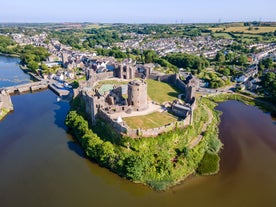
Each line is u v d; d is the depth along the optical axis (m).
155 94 147.88
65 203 78.94
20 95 180.00
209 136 115.00
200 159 100.38
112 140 101.50
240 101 170.75
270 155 106.69
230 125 133.75
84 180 89.00
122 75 183.88
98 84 165.88
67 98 169.50
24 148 107.94
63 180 88.88
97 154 97.19
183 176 91.44
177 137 103.06
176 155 98.56
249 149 110.94
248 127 131.88
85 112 128.00
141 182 87.81
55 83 198.12
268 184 89.50
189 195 83.44
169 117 113.56
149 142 97.50
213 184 88.75
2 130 123.62
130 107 117.75
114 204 79.12
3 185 86.25
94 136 105.00
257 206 79.81
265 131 127.81
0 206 77.31
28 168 95.00
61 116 140.12
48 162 98.44
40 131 122.62
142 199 81.31
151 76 184.38
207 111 142.38
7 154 103.56
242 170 96.50
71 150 106.25
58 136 117.69
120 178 89.81
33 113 144.62
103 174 91.94
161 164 91.31
